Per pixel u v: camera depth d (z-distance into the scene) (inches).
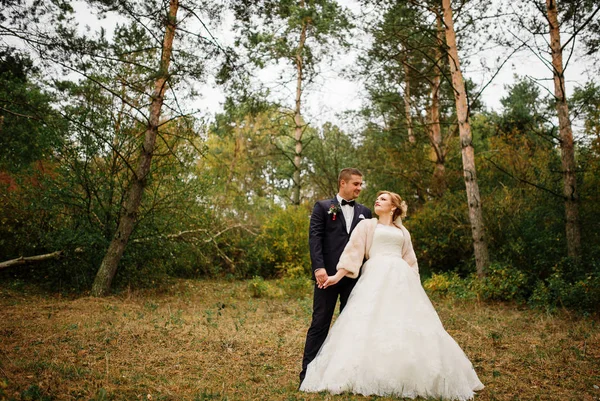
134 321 274.2
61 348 200.1
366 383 143.6
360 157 764.6
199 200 490.0
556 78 423.5
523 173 530.0
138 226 438.0
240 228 671.1
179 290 471.8
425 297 163.8
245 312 337.4
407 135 764.0
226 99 421.7
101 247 426.9
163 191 452.8
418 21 497.4
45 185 424.2
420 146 695.7
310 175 778.2
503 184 546.0
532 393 158.2
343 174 176.6
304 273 622.2
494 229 491.5
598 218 471.5
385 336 148.8
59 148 406.3
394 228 176.9
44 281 430.9
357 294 160.6
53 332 232.5
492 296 415.2
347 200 176.4
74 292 408.8
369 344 148.8
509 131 642.8
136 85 381.7
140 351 203.6
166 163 438.3
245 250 647.8
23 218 443.2
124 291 415.5
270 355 210.4
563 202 485.4
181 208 454.9
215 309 350.6
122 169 435.8
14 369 160.4
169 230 469.7
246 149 873.5
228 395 147.8
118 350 203.2
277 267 656.4
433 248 574.6
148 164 407.2
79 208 438.6
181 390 152.9
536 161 536.4
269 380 169.5
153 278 474.0
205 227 525.0
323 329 166.7
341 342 152.6
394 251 170.1
